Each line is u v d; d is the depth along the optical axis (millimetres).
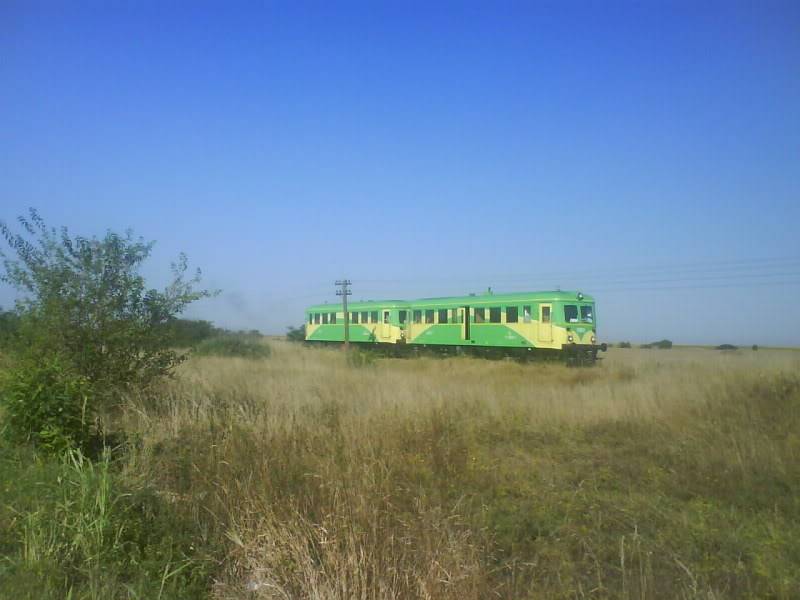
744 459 9164
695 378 16625
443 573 5074
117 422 9344
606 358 32594
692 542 6352
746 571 5711
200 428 9172
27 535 5352
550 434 11547
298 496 6582
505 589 5289
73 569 5055
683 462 9406
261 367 20906
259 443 8367
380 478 7184
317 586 4898
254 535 5652
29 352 10180
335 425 10289
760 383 14898
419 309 38344
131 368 11297
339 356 28703
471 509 7109
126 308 11352
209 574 5352
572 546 6336
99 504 5758
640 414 12742
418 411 11344
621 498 7863
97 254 11227
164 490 6707
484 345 33469
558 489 8148
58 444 7605
